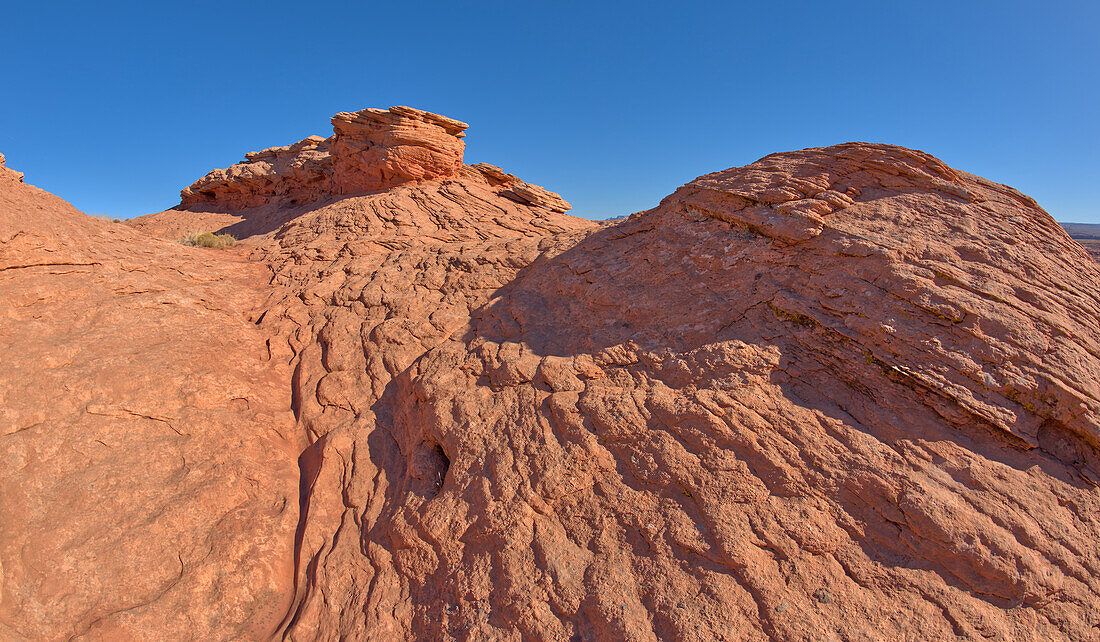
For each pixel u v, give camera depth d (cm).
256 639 510
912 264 613
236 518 611
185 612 515
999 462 466
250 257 1526
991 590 402
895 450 479
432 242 1491
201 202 3416
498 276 1058
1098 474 470
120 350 770
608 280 831
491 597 477
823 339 587
